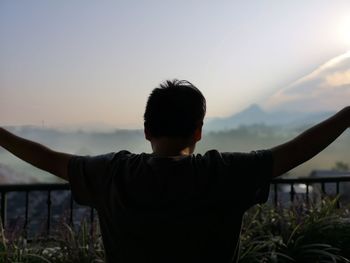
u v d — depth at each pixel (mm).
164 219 1256
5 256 3387
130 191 1296
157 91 1441
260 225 3947
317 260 3564
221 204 1278
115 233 1302
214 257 1274
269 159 1323
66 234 3627
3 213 4078
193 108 1401
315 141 1354
